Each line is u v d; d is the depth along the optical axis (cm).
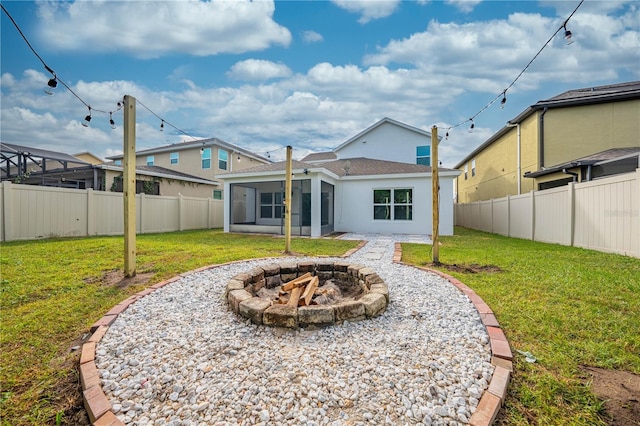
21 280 412
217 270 483
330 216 1290
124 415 165
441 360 215
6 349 238
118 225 1068
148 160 2073
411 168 1310
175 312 309
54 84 488
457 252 683
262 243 859
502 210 1168
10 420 165
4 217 778
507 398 176
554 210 856
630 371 200
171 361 216
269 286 423
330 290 380
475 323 278
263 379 195
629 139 1073
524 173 1283
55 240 809
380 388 185
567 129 1135
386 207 1225
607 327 264
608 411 165
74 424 163
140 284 407
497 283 404
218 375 200
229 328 271
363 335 257
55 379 201
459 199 2400
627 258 580
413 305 329
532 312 299
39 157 1456
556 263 533
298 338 253
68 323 283
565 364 207
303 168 1075
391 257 636
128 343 242
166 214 1259
